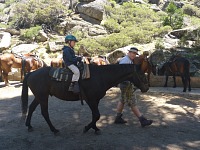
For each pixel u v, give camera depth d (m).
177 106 8.48
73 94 5.79
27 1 33.41
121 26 24.92
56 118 7.27
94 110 5.71
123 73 5.68
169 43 19.45
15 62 12.69
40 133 6.05
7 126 6.64
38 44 22.84
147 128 6.31
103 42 20.81
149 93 10.50
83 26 25.00
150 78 12.62
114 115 7.46
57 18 26.55
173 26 24.39
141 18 26.94
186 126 6.51
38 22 27.08
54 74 5.72
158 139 5.61
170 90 11.21
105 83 5.70
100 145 5.28
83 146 5.25
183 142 5.47
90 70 5.70
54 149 5.14
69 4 30.92
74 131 6.14
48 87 5.84
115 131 6.09
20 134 6.00
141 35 21.38
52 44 21.47
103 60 12.69
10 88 12.12
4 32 25.19
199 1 34.56
